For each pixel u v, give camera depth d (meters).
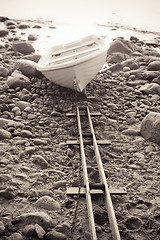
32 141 5.91
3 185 4.54
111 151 5.71
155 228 3.85
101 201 4.27
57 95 8.06
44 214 3.86
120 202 4.32
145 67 10.82
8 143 5.80
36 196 4.34
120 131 6.54
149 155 5.62
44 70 7.78
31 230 3.61
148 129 6.16
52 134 6.21
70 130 6.36
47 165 5.13
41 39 14.07
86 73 7.86
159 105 7.92
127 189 4.61
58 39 14.22
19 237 3.54
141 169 5.19
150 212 4.14
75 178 4.82
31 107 7.36
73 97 7.96
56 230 3.73
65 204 4.21
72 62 7.41
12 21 16.30
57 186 4.58
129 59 10.87
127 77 9.80
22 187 4.54
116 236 3.35
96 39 10.09
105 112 7.28
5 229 3.71
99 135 6.25
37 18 18.19
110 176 4.92
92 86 8.79
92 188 4.39
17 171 4.93
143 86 8.85
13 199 4.28
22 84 8.41
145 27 17.88
